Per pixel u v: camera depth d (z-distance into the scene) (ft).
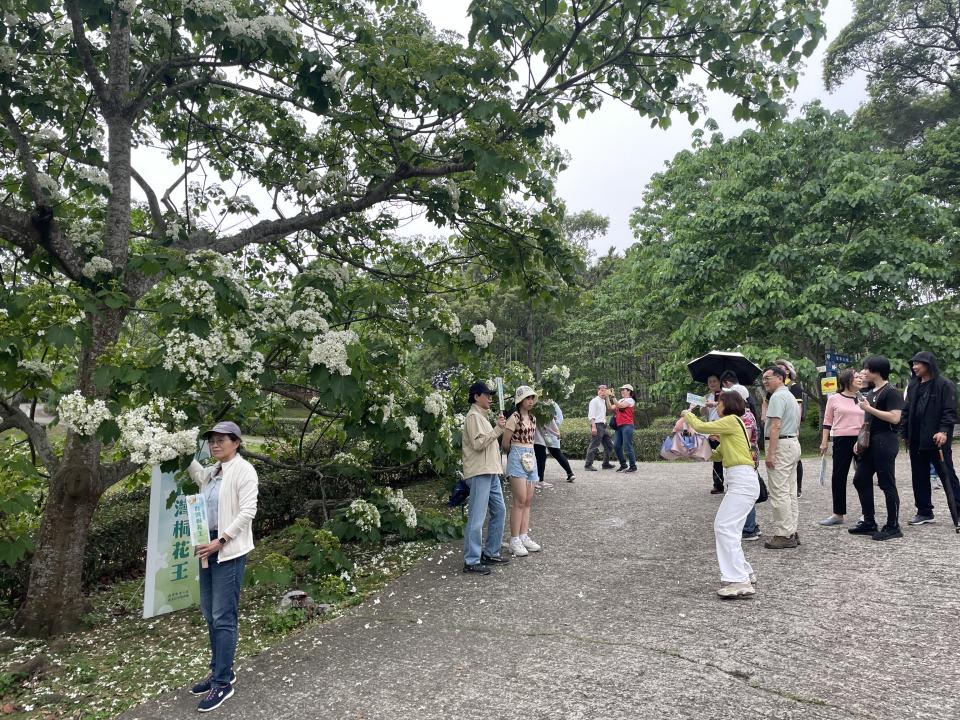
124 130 19.84
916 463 20.33
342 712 11.18
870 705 10.11
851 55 72.59
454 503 23.82
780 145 54.29
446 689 11.71
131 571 22.84
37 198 17.58
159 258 16.43
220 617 12.00
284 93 21.99
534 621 14.79
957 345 44.83
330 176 24.34
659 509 26.16
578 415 94.27
